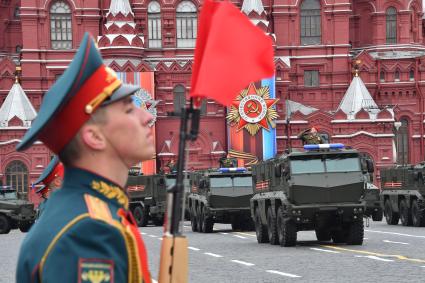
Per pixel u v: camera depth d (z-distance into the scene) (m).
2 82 125.31
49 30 125.81
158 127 121.56
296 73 128.25
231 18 6.66
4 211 77.19
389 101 127.38
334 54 128.38
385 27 130.12
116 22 122.12
